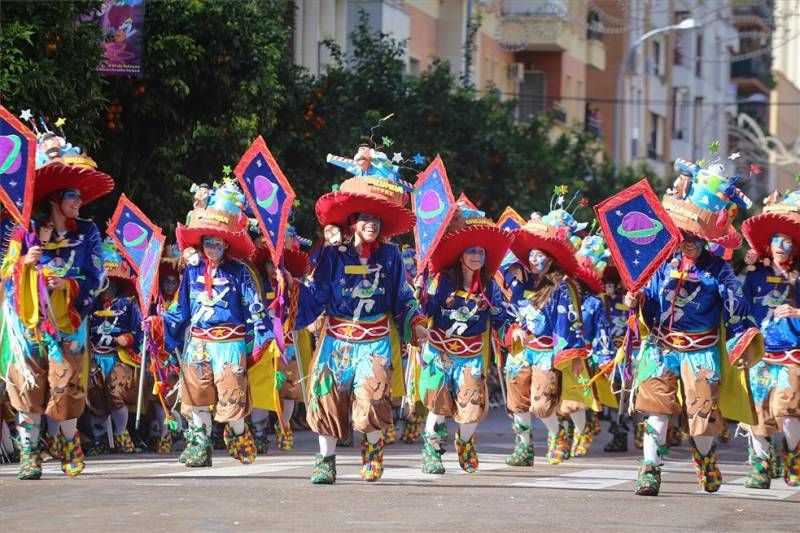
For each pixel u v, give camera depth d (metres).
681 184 17.42
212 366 18.70
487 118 41.75
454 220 19.31
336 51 39.19
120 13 26.42
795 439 18.41
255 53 29.97
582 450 23.67
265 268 22.19
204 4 29.16
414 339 17.33
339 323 17.19
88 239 17.58
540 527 14.05
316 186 34.81
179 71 29.12
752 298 18.52
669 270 17.09
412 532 13.48
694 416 17.16
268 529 13.43
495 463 21.80
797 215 18.12
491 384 37.97
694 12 82.81
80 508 14.74
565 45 66.19
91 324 22.94
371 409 17.08
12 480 17.38
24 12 24.16
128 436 23.31
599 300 22.50
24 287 17.02
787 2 60.53
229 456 22.11
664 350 17.14
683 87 94.75
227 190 18.89
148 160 30.45
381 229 17.17
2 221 17.62
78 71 25.06
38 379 17.23
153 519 13.98
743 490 18.27
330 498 15.80
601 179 58.19
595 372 22.52
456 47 55.41
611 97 79.75
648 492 17.06
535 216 22.12
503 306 19.16
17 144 16.69
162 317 19.11
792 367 18.23
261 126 31.64
